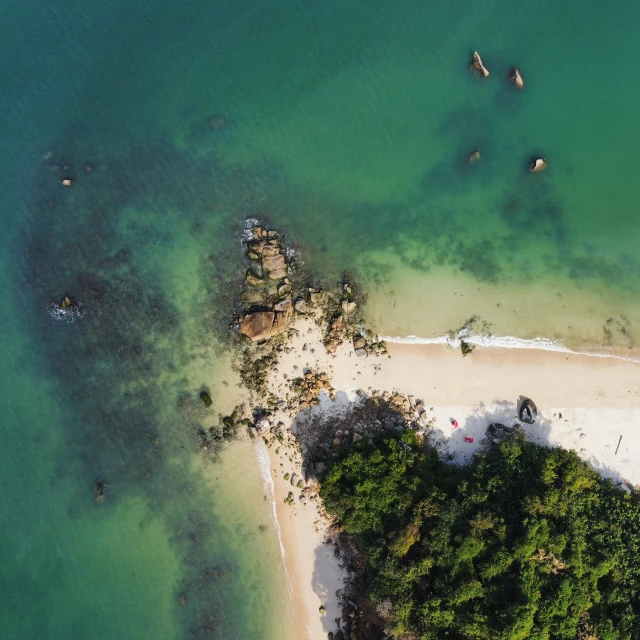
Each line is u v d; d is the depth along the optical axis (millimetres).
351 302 35656
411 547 30391
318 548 34375
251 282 36219
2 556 35781
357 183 37312
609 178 36781
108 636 34875
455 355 35312
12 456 36406
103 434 36188
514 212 36625
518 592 28266
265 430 34938
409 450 32500
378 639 31953
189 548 35125
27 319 37375
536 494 30578
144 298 37062
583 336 35312
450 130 37469
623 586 30469
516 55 37969
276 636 34188
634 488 33938
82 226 38125
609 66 37875
